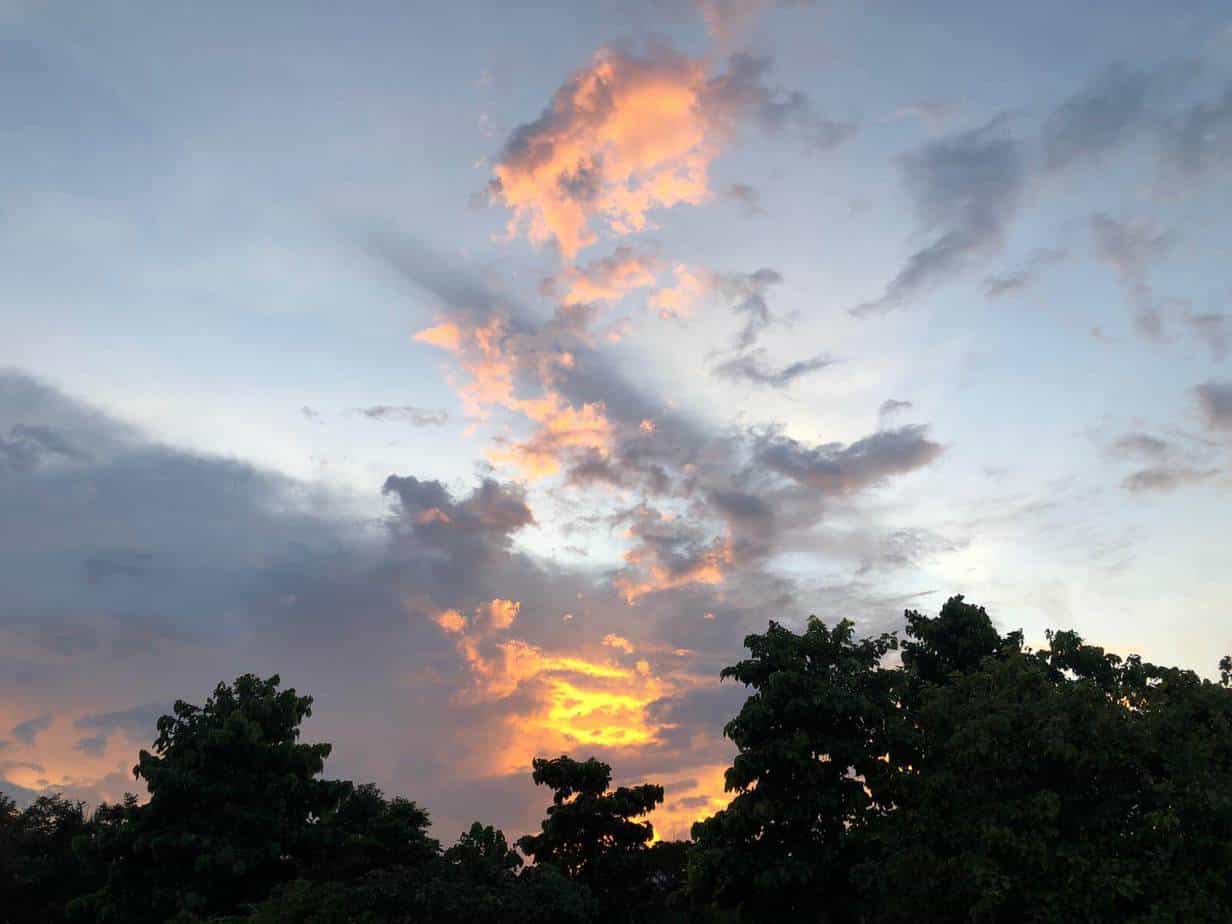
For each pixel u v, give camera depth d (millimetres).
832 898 18922
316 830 25406
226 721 25453
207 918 21562
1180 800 13688
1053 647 21266
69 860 29359
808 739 19141
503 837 23719
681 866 30641
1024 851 13969
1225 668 16578
